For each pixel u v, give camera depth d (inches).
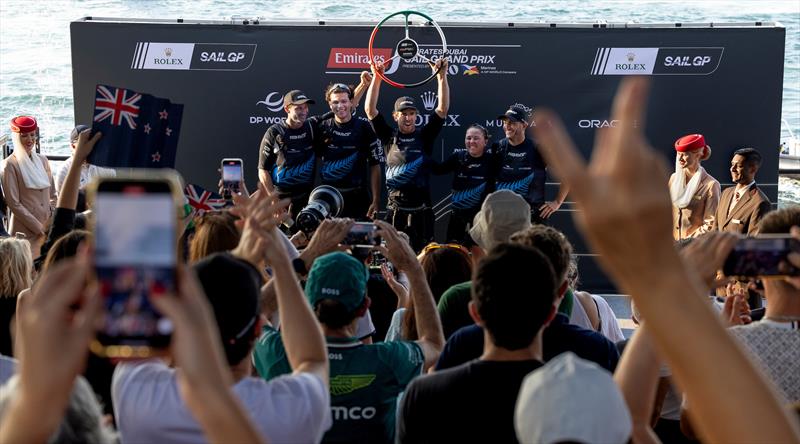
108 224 54.4
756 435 37.9
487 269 98.0
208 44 378.0
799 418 74.4
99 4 871.1
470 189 360.8
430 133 358.9
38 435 50.0
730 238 71.8
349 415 120.2
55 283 51.8
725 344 37.8
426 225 366.3
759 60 369.4
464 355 120.2
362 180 369.1
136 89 379.9
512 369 98.1
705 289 71.4
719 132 374.0
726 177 376.5
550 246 131.2
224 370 57.7
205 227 153.9
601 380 67.6
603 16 837.2
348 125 362.0
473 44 374.6
